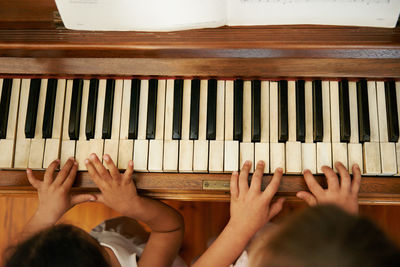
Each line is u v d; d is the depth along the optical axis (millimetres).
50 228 756
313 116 1095
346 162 1069
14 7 1011
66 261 677
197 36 992
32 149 1102
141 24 968
